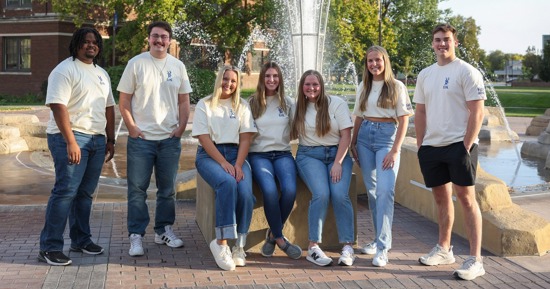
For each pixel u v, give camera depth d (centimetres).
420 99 562
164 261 579
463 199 535
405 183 838
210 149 582
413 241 657
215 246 558
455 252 613
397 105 589
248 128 591
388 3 5272
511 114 2806
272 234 594
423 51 5525
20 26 3531
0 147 1369
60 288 494
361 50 3981
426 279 527
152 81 606
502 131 1733
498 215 624
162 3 2916
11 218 747
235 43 3522
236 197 562
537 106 3519
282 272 549
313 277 533
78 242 600
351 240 582
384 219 573
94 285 503
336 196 580
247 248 612
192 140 1600
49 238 562
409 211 810
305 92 601
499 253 597
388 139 596
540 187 968
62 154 561
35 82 3516
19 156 1334
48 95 547
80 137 567
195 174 916
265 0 3309
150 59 610
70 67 559
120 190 962
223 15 3372
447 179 551
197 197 731
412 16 5475
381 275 540
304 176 600
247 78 4562
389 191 574
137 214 601
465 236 667
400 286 508
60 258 559
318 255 572
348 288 501
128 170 606
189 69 3319
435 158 543
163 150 614
